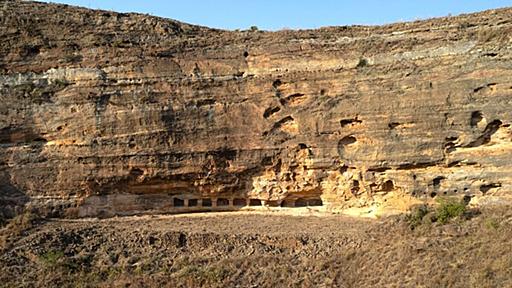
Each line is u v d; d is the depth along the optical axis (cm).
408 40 3572
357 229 3275
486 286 2478
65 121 3603
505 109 3203
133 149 3559
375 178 3438
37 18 3859
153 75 3697
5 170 3538
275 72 3712
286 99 3653
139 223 3478
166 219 3541
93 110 3600
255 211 3638
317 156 3538
